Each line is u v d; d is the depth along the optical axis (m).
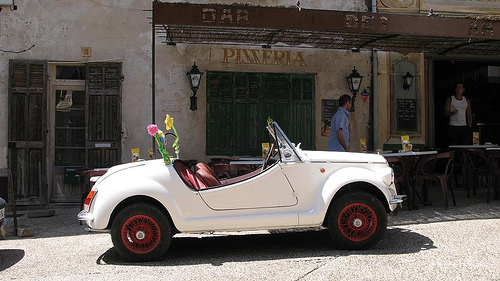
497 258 5.31
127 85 9.55
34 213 8.43
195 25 7.22
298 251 5.83
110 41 9.54
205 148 9.70
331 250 5.81
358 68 10.19
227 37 8.61
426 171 8.55
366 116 10.19
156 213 5.36
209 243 6.39
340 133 7.86
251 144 9.83
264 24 7.31
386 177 5.74
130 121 9.54
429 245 5.90
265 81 9.90
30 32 9.41
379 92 10.22
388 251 5.66
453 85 12.72
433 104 11.70
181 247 6.20
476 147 9.35
